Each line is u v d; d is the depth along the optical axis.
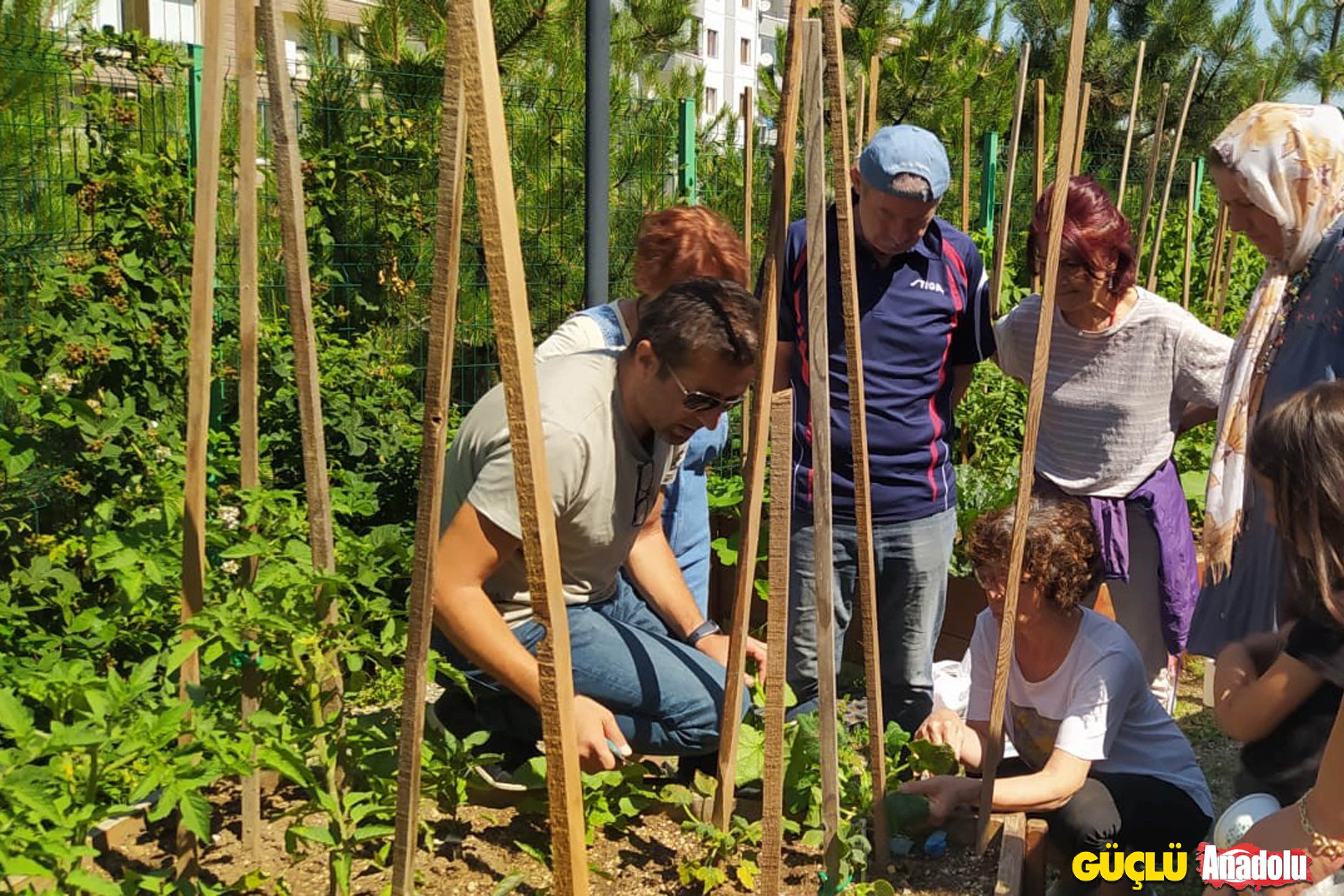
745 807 3.13
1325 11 17.64
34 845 2.12
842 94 2.48
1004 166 10.88
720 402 2.58
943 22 10.95
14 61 4.74
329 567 2.71
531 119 6.69
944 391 3.64
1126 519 3.68
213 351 4.87
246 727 2.55
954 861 3.00
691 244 3.18
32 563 3.74
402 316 6.25
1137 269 3.55
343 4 9.54
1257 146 2.91
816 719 3.09
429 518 2.05
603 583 3.01
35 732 2.34
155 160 4.91
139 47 5.12
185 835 2.56
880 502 3.53
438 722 3.09
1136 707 2.96
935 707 3.27
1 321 4.47
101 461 4.36
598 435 2.67
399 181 6.14
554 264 6.79
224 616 2.59
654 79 10.23
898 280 3.47
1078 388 3.64
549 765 1.91
